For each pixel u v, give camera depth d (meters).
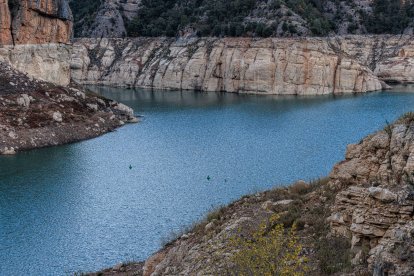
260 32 150.62
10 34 93.00
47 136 78.69
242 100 128.62
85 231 41.53
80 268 34.81
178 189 52.84
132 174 59.41
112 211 46.28
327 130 85.44
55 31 102.31
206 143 76.88
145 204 48.03
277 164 62.62
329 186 25.08
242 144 75.56
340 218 20.62
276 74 143.25
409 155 19.84
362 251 17.69
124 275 29.44
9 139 74.62
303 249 20.23
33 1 95.69
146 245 38.44
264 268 17.70
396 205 17.38
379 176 20.81
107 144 78.00
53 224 43.16
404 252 15.38
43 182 56.09
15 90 86.31
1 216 44.97
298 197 26.52
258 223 24.38
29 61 95.62
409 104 114.25
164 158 67.56
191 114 106.19
